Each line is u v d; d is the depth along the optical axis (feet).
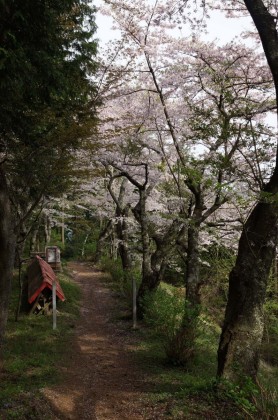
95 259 82.89
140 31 33.19
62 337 30.30
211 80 30.32
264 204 18.21
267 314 39.47
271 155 24.50
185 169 24.22
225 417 15.48
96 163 38.06
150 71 32.42
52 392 19.07
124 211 57.00
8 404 16.03
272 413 14.56
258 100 29.96
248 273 18.15
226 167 23.44
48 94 22.40
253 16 19.29
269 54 18.61
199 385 18.94
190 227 28.53
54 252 60.80
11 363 22.52
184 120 33.32
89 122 25.41
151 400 18.38
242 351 17.80
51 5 20.65
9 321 32.58
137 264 63.82
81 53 29.17
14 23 18.40
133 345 29.37
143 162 42.42
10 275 19.40
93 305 44.45
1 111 21.09
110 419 16.76
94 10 30.71
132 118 36.04
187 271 28.89
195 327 25.67
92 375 22.68
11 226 19.56
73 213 92.63
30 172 26.63
